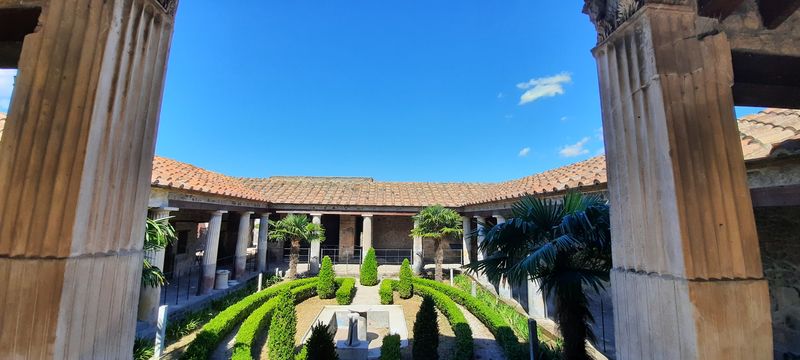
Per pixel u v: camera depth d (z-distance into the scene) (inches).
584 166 327.9
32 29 63.9
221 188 444.8
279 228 548.1
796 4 63.4
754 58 70.5
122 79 56.6
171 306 353.7
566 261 143.4
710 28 63.9
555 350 216.2
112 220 55.1
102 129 53.1
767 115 166.4
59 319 46.4
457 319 307.0
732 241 55.3
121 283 56.1
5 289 46.9
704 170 56.9
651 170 59.7
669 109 58.1
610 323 275.6
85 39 52.6
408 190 771.4
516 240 148.9
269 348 240.5
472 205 554.3
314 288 474.3
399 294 475.8
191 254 584.1
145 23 61.7
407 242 772.6
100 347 51.9
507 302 396.8
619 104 67.6
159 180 310.0
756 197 133.1
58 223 48.4
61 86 51.1
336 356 189.8
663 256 57.2
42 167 49.3
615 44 69.2
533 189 323.6
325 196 681.6
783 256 186.9
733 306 53.2
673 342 54.4
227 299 399.5
